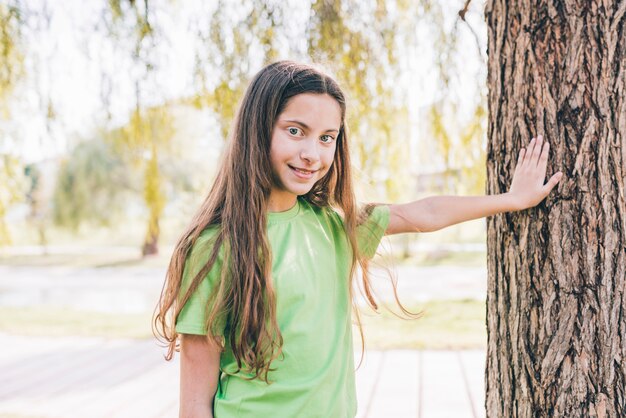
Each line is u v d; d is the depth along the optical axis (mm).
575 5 1491
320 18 3336
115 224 17734
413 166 3945
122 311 7965
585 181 1482
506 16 1619
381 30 3545
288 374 1402
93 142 16484
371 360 4680
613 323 1459
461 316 6574
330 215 1654
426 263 14500
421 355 4785
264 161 1464
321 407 1403
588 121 1481
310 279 1464
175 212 14828
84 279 13555
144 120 3641
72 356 5156
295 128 1433
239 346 1404
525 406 1566
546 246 1526
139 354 5176
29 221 17312
